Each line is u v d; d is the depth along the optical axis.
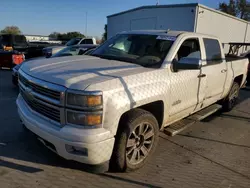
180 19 16.50
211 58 4.66
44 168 3.18
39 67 3.26
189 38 4.09
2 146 3.71
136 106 2.95
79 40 17.16
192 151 3.99
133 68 3.28
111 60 3.71
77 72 2.93
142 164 3.32
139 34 4.27
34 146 3.74
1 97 6.68
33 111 3.11
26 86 3.23
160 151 3.91
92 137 2.57
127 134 2.96
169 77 3.44
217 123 5.49
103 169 2.90
